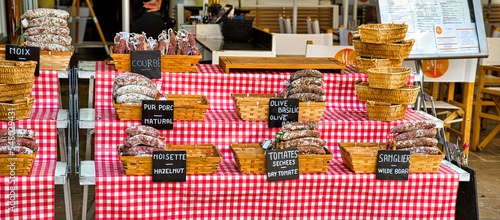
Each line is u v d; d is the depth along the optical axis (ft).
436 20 14.01
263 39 16.24
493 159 17.39
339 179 9.75
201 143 10.48
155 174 9.16
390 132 10.34
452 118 16.31
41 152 10.09
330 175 9.73
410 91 10.68
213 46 15.84
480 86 17.75
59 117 10.16
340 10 34.71
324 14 30.53
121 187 9.22
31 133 9.14
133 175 9.26
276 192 9.75
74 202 12.72
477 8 14.14
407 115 11.71
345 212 10.12
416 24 13.88
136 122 10.19
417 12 13.92
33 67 9.78
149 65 10.80
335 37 24.70
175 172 9.22
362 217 10.18
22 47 10.27
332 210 10.07
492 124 21.86
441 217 10.29
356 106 12.12
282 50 18.74
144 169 9.23
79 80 25.70
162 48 11.03
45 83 10.73
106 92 11.02
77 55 30.89
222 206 9.77
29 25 10.94
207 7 21.08
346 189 9.90
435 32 13.93
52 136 10.03
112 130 10.14
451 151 11.15
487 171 16.14
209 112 11.27
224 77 11.41
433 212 10.25
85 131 18.52
